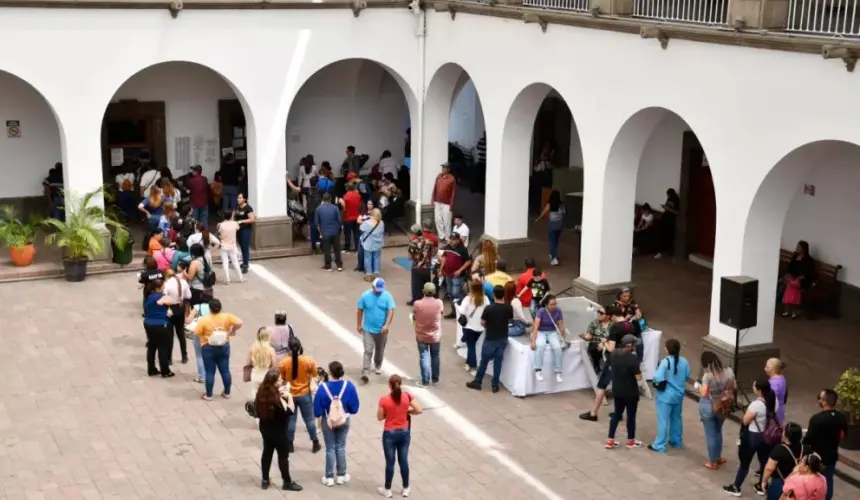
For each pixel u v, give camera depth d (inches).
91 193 797.2
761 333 600.1
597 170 695.7
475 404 597.3
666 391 535.2
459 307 632.4
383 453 535.8
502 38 779.4
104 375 623.5
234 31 831.1
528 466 526.0
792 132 539.8
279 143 865.5
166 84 948.6
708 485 508.4
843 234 721.6
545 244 921.5
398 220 954.7
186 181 933.8
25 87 895.1
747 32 553.9
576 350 613.6
